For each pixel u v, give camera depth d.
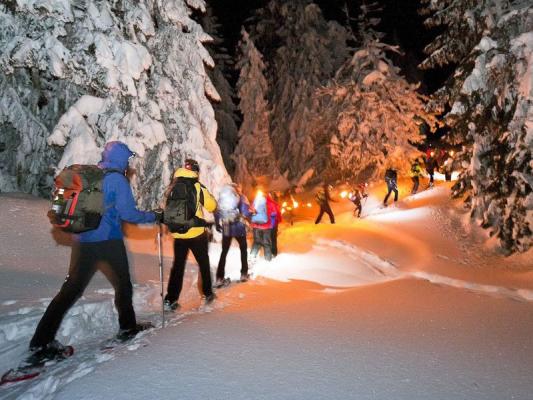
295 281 8.33
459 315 5.22
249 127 30.11
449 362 3.77
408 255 11.44
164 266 8.53
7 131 10.77
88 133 9.96
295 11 32.88
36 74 10.71
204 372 3.56
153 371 3.58
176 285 6.03
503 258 11.09
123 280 4.55
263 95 30.34
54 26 10.09
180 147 11.56
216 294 6.91
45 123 11.01
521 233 11.02
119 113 10.52
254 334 4.43
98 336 5.12
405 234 13.93
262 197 10.33
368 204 20.27
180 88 12.35
